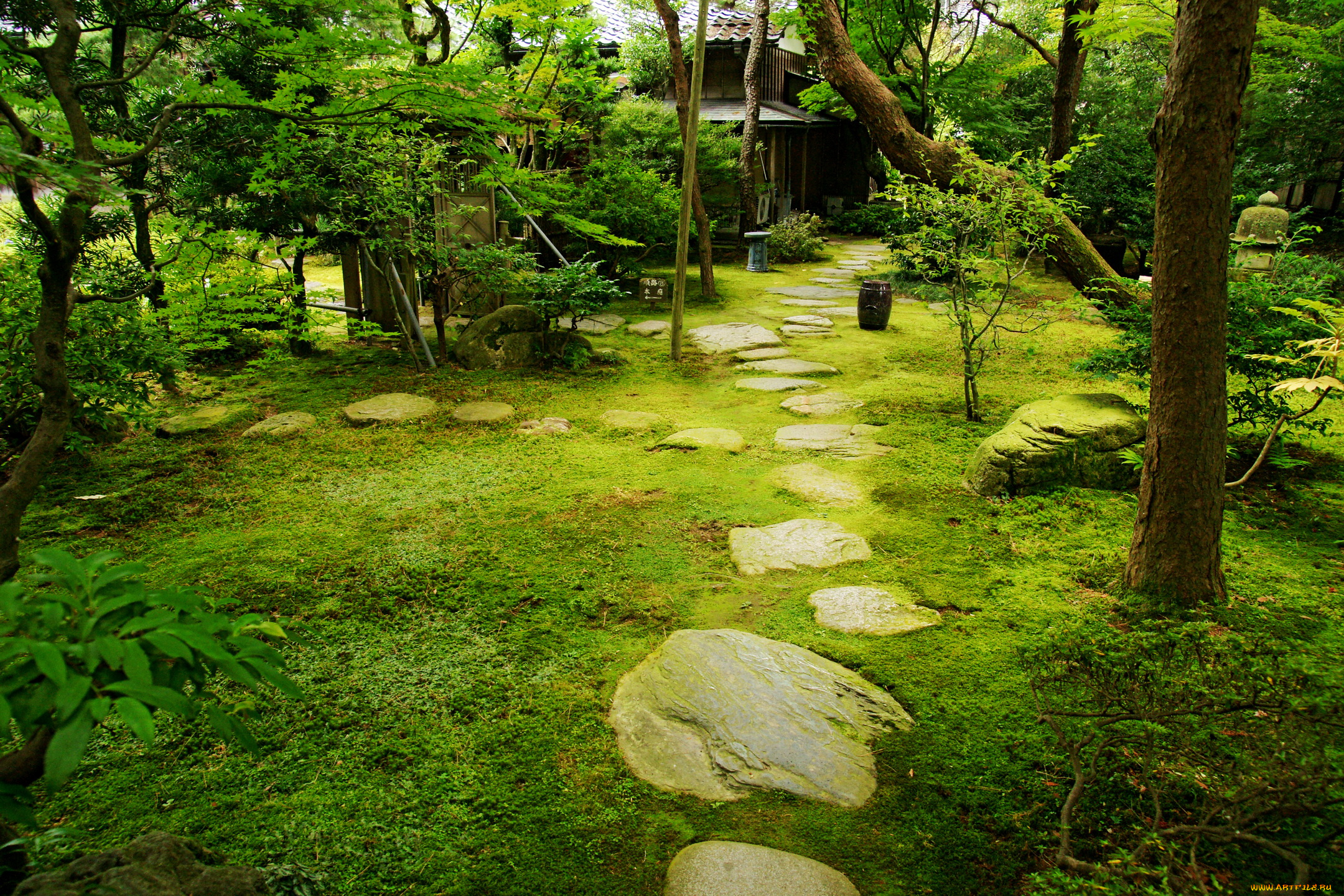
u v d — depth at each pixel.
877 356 8.02
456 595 3.51
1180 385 3.07
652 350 8.25
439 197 8.18
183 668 1.21
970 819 2.30
